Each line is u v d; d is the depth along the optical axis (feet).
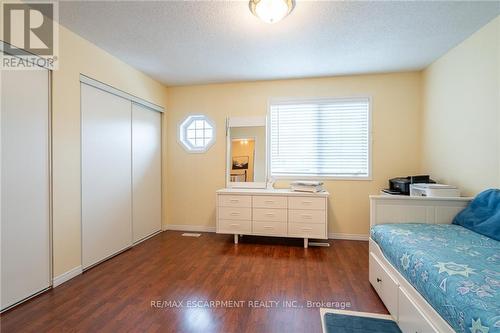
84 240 7.83
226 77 11.33
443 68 8.93
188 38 7.72
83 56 7.69
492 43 6.72
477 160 7.29
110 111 8.96
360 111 11.13
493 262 4.21
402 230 6.15
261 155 11.71
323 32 7.36
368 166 10.99
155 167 11.93
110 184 8.96
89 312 5.63
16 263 5.90
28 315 5.51
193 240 11.03
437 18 6.61
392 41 7.90
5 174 5.69
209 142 12.37
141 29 7.20
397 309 5.14
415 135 10.62
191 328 5.11
